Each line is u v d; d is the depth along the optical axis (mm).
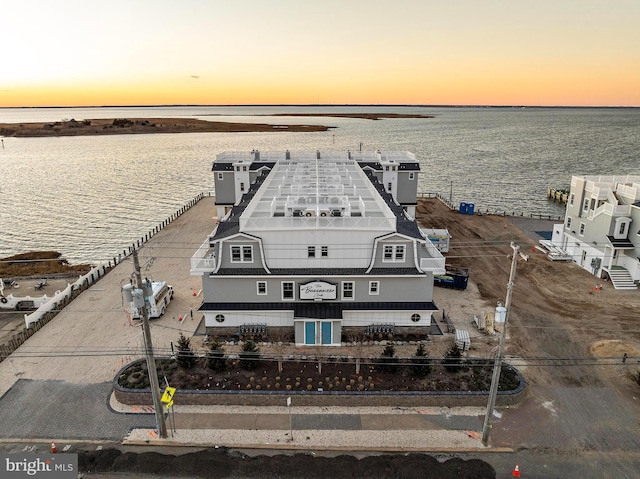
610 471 22672
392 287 34438
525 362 32188
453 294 43500
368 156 67938
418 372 29094
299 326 33344
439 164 141375
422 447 24312
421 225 68125
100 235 72688
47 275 53594
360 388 28219
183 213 76375
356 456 23719
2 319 40312
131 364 30828
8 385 29609
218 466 22656
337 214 37188
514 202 94000
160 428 24766
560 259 52562
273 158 69062
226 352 32875
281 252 33719
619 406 27578
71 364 31969
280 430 25641
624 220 45625
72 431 25531
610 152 168125
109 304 41500
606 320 38406
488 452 24000
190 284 46031
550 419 26453
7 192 102938
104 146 199250
